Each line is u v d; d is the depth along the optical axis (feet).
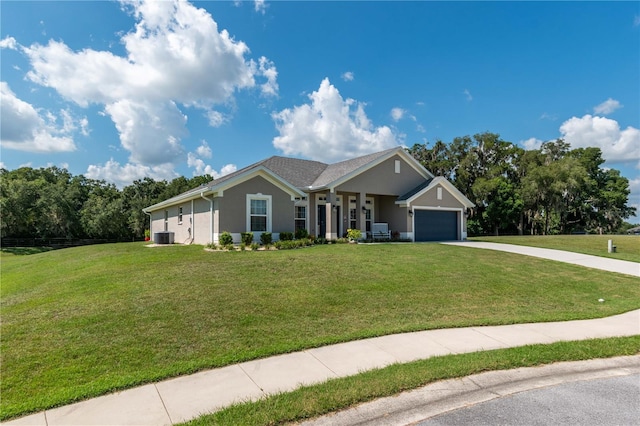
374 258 44.73
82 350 17.99
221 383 14.73
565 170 133.90
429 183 76.18
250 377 15.29
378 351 18.37
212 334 20.34
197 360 17.01
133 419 11.98
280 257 43.39
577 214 168.86
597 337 20.90
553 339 20.51
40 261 55.88
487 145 147.54
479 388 14.34
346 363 16.79
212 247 51.90
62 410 12.63
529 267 44.29
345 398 13.12
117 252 52.01
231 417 11.89
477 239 87.04
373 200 79.20
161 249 53.36
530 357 17.33
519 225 146.51
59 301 26.25
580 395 13.87
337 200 72.90
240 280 31.86
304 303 26.35
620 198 166.50
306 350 18.48
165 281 31.24
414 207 74.08
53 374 15.55
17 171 172.14
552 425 11.61
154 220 98.02
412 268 39.58
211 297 26.81
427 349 18.69
